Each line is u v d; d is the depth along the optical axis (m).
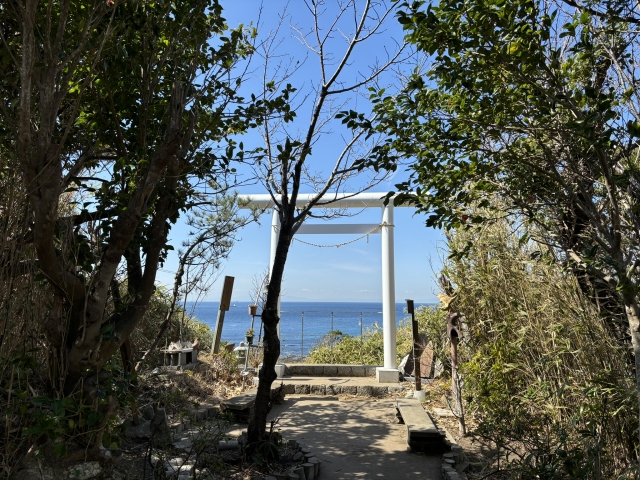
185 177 4.27
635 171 3.11
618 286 2.74
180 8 3.85
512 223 4.94
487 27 2.83
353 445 6.05
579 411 4.00
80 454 3.00
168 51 3.88
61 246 3.08
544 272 4.95
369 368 10.32
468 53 3.01
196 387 7.81
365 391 9.12
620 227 2.95
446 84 3.26
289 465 4.95
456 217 3.86
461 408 6.38
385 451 5.80
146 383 6.99
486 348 6.47
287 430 6.73
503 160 3.45
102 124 3.94
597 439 3.84
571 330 4.62
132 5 3.53
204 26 3.99
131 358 4.70
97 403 3.03
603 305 4.27
